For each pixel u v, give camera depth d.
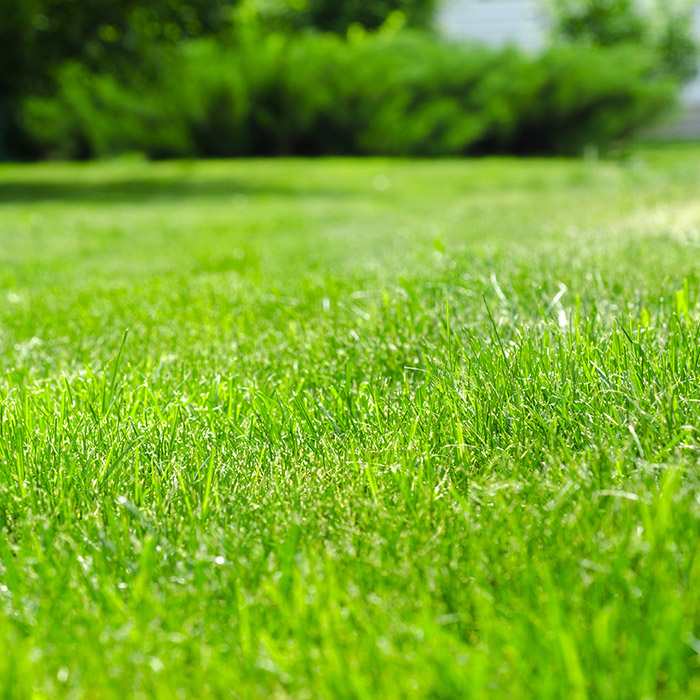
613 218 5.72
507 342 2.30
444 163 20.25
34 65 15.67
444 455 1.72
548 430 1.71
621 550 1.16
